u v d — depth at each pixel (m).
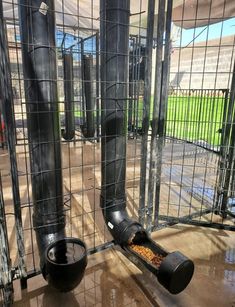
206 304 1.44
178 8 3.40
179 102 4.14
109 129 1.65
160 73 1.73
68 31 4.64
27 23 1.26
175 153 4.14
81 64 4.32
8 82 1.18
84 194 2.71
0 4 1.11
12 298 1.39
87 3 3.41
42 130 1.39
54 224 1.53
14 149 1.26
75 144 4.66
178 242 1.99
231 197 2.31
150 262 1.41
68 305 1.41
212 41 3.97
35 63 1.31
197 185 3.05
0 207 1.24
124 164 1.74
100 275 1.63
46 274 1.33
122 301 1.44
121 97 1.61
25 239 1.90
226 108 2.33
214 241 2.02
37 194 1.48
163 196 2.76
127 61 1.59
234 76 2.13
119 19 1.49
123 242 1.60
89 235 2.00
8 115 1.21
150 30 1.61
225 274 1.67
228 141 2.25
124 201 1.78
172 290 1.32
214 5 3.23
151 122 1.84
